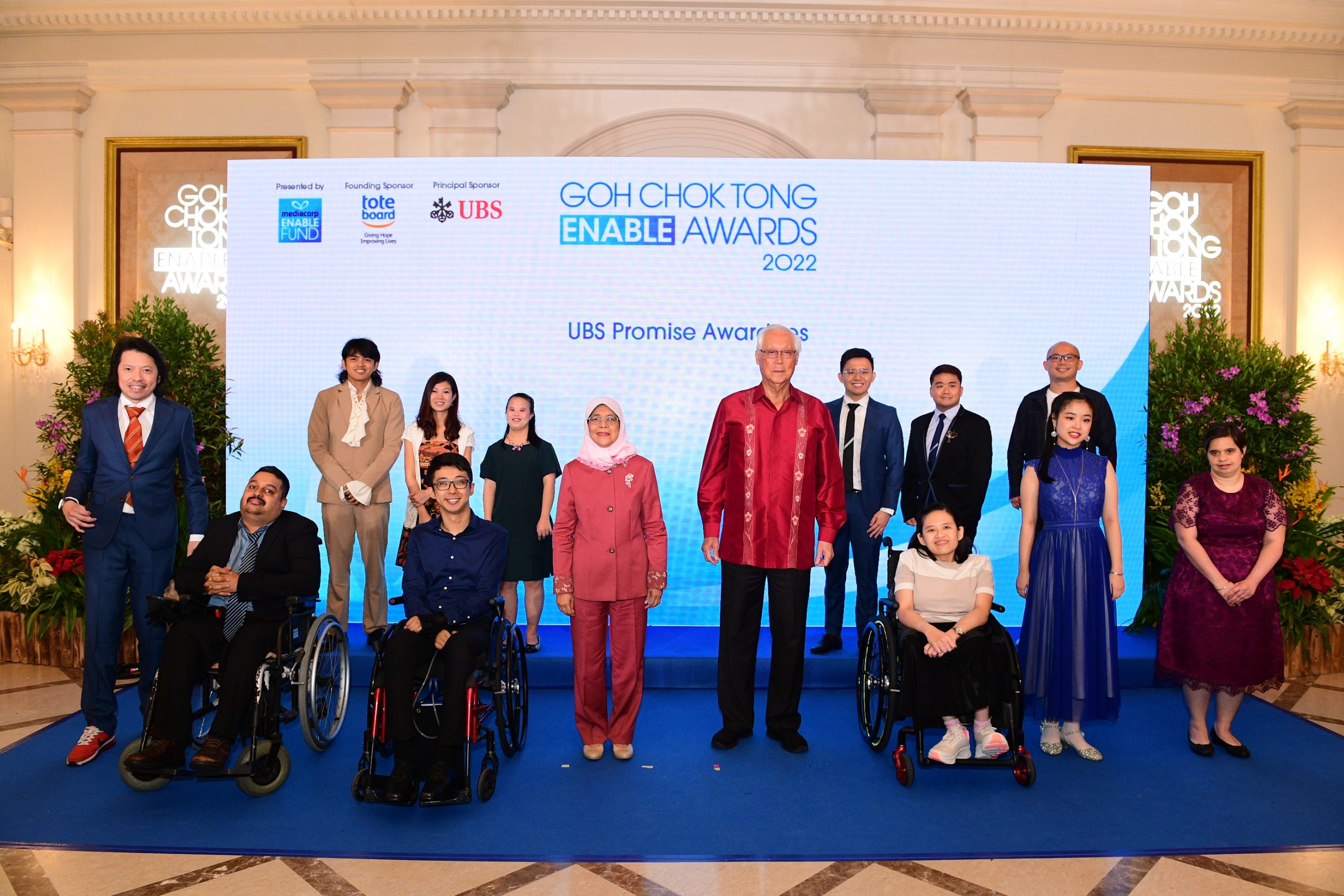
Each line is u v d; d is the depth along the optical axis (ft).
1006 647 9.73
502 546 10.40
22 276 20.35
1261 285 20.71
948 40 20.07
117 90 20.39
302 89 20.26
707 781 9.91
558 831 8.59
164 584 10.67
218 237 20.33
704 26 19.81
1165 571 15.60
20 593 14.92
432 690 9.56
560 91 20.18
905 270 15.89
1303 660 14.25
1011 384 15.99
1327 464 20.79
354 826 8.68
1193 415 15.79
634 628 10.32
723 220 15.85
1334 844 8.36
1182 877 7.72
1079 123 20.56
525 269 15.88
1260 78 20.61
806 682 13.67
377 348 14.71
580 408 15.93
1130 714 12.44
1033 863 7.97
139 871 7.75
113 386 10.59
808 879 7.67
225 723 8.95
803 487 10.73
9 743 10.94
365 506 13.92
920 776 10.09
